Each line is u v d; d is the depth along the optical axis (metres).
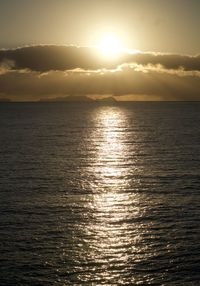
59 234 39.91
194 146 100.12
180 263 34.19
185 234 39.91
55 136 125.00
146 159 81.44
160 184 59.84
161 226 42.06
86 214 45.81
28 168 71.69
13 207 47.91
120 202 50.56
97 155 86.88
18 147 98.94
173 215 45.38
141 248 36.94
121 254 35.88
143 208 48.09
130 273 32.88
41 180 62.28
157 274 32.59
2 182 60.62
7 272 32.53
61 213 46.12
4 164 75.38
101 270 33.09
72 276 32.34
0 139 116.56
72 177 64.69
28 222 42.91
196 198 52.03
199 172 67.81
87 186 58.81
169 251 36.28
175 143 106.25
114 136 125.44
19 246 36.94
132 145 103.19
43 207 48.09
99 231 40.69
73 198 52.28
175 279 31.89
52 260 34.50
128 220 44.03
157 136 124.44
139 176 65.44
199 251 36.16
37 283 31.16
